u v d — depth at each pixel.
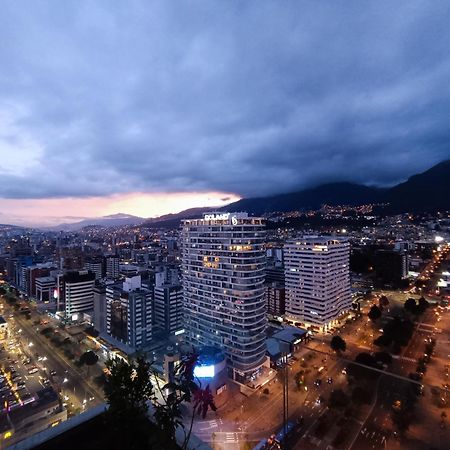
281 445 71.62
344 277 162.00
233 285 105.50
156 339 137.12
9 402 87.38
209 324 113.25
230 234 105.81
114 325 141.12
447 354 118.25
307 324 150.00
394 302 189.88
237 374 102.81
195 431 78.00
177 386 18.33
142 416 15.78
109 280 193.12
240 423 81.12
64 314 178.00
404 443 71.19
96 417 16.08
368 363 102.69
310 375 104.69
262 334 108.06
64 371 114.56
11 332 155.62
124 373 16.23
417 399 87.44
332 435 74.38
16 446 13.83
